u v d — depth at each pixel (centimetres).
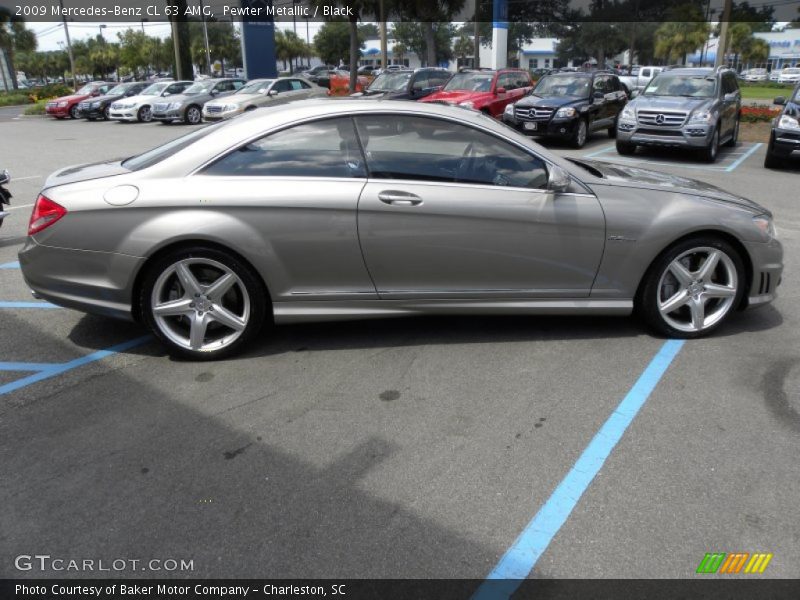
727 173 1141
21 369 395
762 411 344
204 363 404
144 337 445
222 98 2169
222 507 269
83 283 388
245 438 320
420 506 270
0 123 2708
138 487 282
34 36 7519
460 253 398
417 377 383
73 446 312
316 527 258
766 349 421
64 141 1816
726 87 1374
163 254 383
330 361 405
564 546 248
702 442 315
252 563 240
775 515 264
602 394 363
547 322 467
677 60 7006
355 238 388
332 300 402
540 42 8169
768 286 443
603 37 7138
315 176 387
